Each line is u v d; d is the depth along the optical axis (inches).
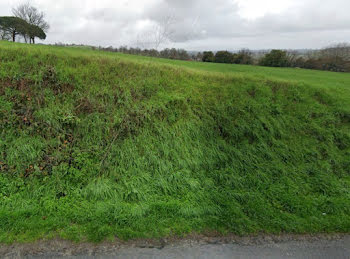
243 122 222.4
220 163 196.1
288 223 137.8
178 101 225.5
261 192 171.0
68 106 196.9
